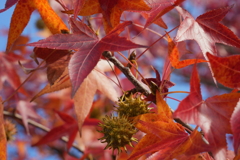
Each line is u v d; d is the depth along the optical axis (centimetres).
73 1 61
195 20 61
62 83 66
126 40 57
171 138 57
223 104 56
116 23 62
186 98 55
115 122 62
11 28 63
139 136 80
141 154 57
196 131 56
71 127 84
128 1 61
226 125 55
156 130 57
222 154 54
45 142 83
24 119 91
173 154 56
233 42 61
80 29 58
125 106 63
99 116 104
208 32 61
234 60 56
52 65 63
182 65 62
